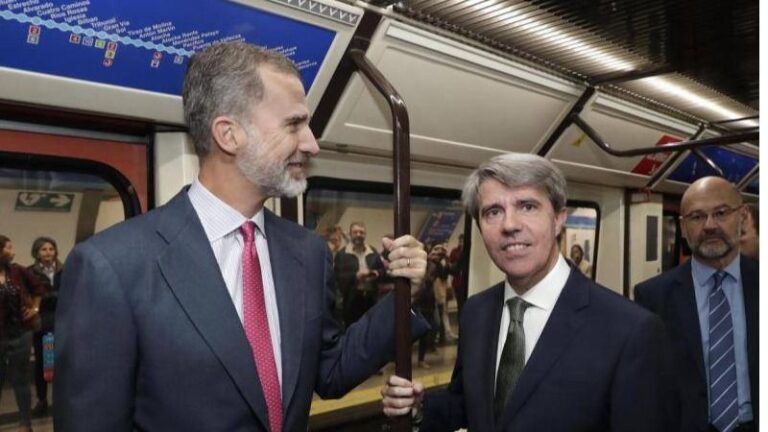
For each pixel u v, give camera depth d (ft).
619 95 9.94
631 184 13.03
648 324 4.28
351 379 4.55
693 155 13.32
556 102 9.24
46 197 5.80
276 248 4.14
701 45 7.37
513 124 9.09
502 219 4.54
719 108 10.95
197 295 3.58
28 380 5.75
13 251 5.62
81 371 3.34
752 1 5.94
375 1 6.19
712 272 6.74
